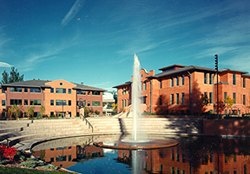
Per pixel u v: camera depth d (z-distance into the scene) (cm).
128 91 7025
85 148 2656
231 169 1706
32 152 2402
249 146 2695
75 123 4338
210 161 1950
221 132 3869
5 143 2389
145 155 2216
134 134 3644
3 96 6550
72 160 2052
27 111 6150
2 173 1099
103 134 4116
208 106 4991
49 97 6856
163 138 3484
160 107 5794
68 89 7112
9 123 3488
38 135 3431
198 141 3138
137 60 3762
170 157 2117
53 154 2319
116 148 2575
